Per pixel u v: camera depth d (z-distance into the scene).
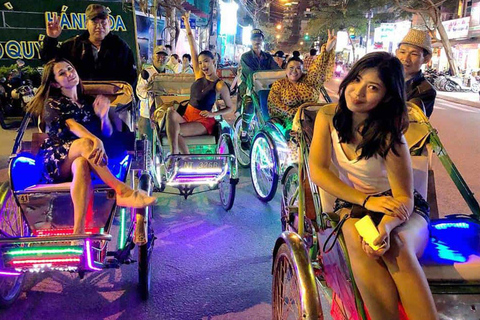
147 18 15.57
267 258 3.95
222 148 5.05
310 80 5.54
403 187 2.15
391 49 33.06
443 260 2.23
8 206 3.27
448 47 22.92
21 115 10.09
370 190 2.28
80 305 3.21
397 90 2.06
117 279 3.58
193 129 5.32
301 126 2.82
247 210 5.14
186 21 5.88
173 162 4.65
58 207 3.09
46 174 3.31
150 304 3.22
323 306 3.24
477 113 13.88
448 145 8.48
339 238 2.14
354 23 42.50
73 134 3.37
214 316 3.09
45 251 2.66
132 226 3.38
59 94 3.46
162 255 3.98
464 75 22.89
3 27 10.16
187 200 5.47
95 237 2.63
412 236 2.07
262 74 6.78
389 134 2.10
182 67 12.01
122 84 4.25
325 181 2.27
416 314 1.91
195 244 4.22
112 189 3.14
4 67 10.10
